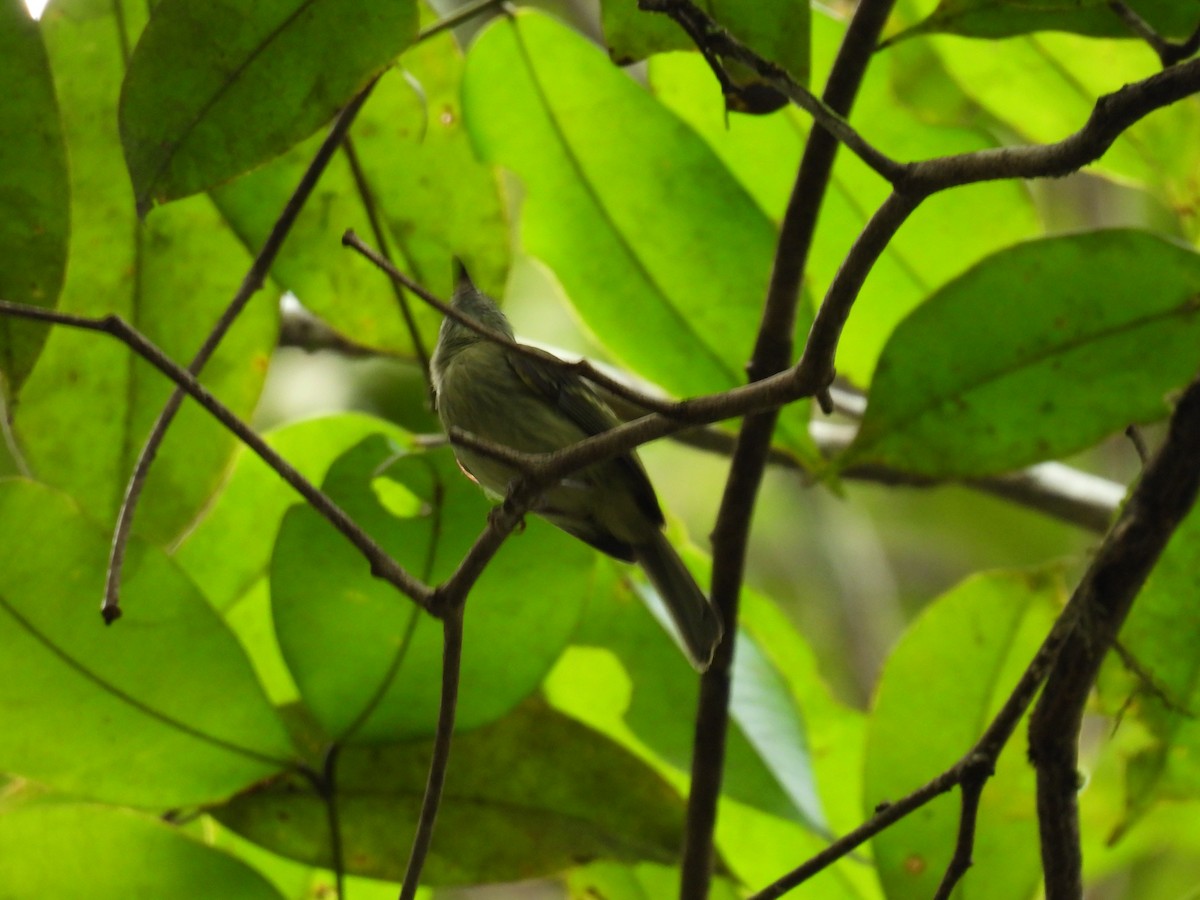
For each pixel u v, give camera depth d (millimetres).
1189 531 6086
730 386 7426
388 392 12328
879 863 6566
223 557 7691
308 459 7664
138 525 6812
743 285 7320
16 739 5863
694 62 7629
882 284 8094
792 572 14656
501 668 6191
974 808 5043
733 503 6082
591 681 7957
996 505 15773
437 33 6852
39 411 6723
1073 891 5039
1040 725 5086
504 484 5891
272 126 4891
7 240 5188
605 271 7395
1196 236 7566
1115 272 6059
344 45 4871
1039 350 6188
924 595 15656
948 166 4266
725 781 7082
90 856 5867
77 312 6781
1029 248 6070
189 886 5910
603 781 6430
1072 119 7887
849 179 7945
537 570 6066
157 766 6004
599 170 7270
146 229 6797
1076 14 5895
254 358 7043
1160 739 6348
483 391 6957
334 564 5930
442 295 7105
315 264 6934
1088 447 6273
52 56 6340
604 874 7520
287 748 6074
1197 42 5504
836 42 7805
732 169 8156
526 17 7020
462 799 6344
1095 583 5047
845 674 14062
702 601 6348
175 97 4836
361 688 6117
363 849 6219
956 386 6238
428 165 7016
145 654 5848
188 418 6859
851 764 8320
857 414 10523
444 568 6066
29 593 5727
